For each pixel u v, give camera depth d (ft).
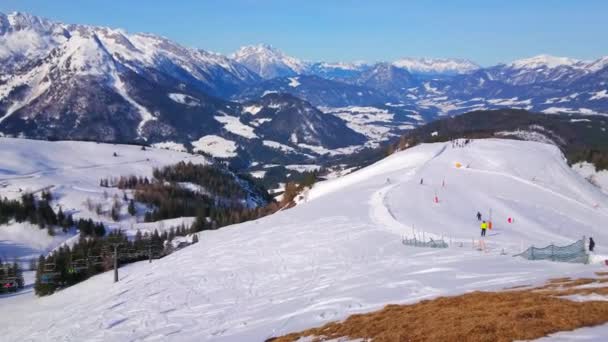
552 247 137.49
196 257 231.50
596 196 374.02
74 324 167.12
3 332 216.74
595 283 93.81
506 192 326.24
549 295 86.74
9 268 426.51
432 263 141.79
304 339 91.91
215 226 573.33
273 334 103.30
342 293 123.54
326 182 536.42
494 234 202.18
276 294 143.43
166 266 231.50
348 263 164.04
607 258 122.83
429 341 73.41
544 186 349.00
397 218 238.07
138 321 146.61
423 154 498.28
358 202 299.99
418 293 110.83
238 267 190.90
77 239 651.25
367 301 111.55
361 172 516.32
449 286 111.75
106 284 304.50
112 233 604.49
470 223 229.25
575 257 130.41
